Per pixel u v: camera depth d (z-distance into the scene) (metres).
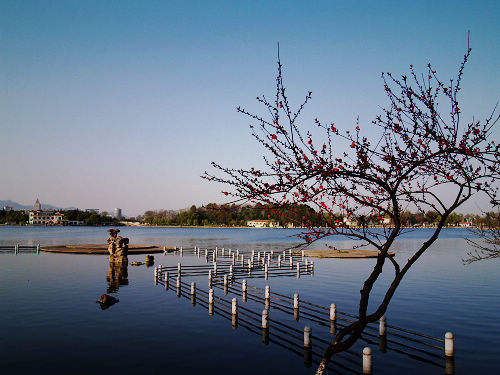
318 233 9.12
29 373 13.19
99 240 94.12
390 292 9.55
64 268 39.38
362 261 48.16
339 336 9.80
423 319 20.64
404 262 47.47
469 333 18.16
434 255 56.25
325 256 52.19
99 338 17.05
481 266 43.22
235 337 17.33
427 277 35.12
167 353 15.27
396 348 16.17
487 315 21.38
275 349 15.80
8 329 18.27
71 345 16.09
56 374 13.12
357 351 15.83
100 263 43.72
